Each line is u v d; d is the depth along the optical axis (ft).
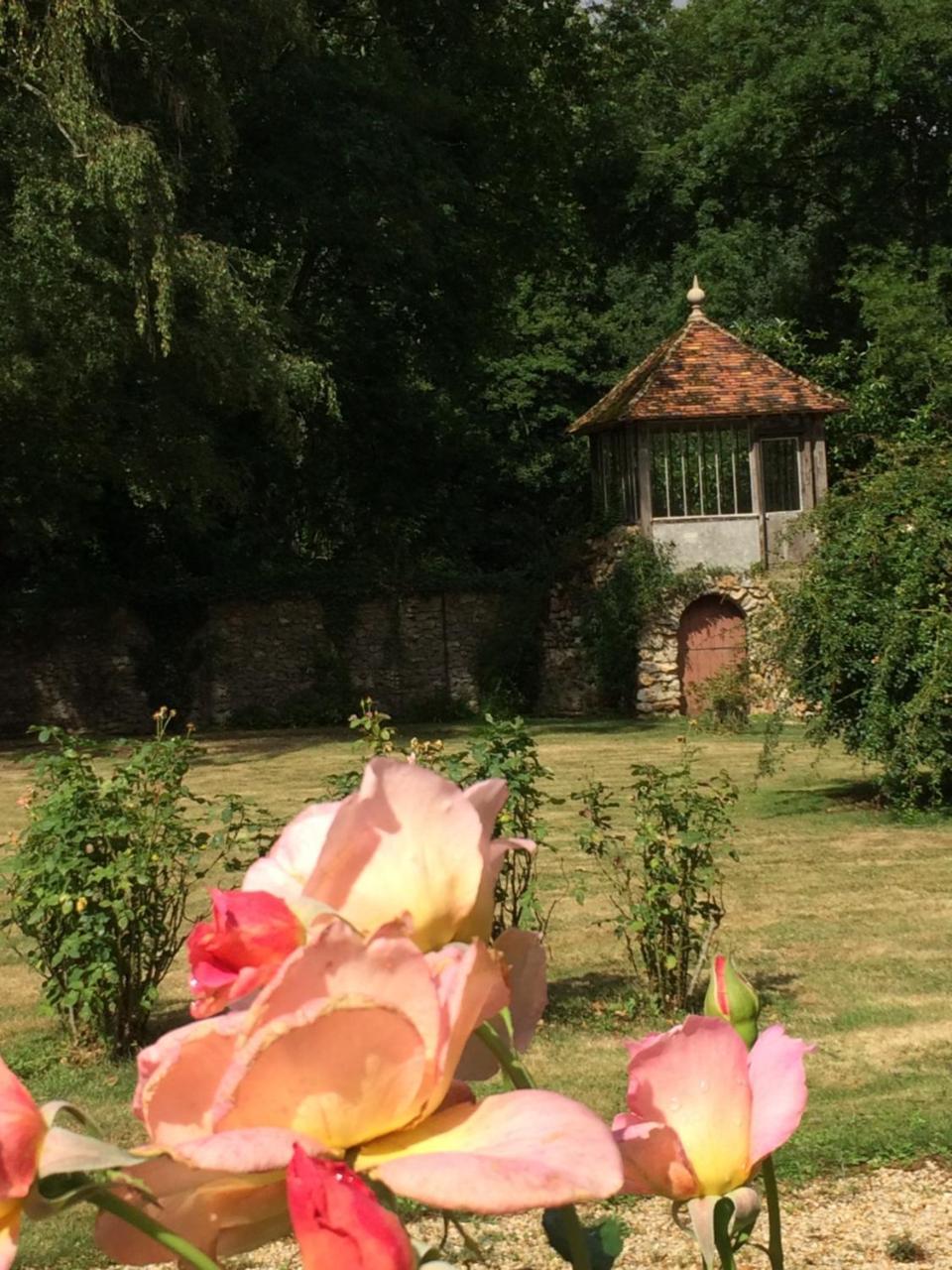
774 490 92.17
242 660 96.48
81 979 23.09
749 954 29.63
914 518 46.68
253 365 68.33
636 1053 3.18
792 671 49.01
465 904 2.57
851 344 98.53
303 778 63.57
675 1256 15.10
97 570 96.99
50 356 64.08
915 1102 20.02
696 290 94.53
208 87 68.28
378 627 97.71
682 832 25.66
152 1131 2.31
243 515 99.66
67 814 23.25
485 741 25.62
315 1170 2.09
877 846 42.96
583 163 115.14
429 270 88.12
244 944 2.31
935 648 45.21
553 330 111.86
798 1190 17.04
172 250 62.59
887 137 106.93
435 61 95.45
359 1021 2.18
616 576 92.43
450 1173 2.15
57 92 60.70
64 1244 15.52
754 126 106.83
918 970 28.04
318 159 80.64
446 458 105.50
